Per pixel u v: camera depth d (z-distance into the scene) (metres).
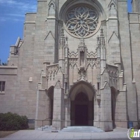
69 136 26.97
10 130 35.16
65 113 35.25
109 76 36.62
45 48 41.31
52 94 38.84
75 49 43.44
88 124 39.78
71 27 44.91
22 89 42.03
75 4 45.25
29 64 43.38
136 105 40.56
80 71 37.00
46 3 45.25
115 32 42.28
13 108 41.88
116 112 37.53
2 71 43.50
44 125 36.91
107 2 44.22
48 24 42.56
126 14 44.56
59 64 35.94
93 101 39.03
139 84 42.06
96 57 37.56
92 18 45.16
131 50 43.56
